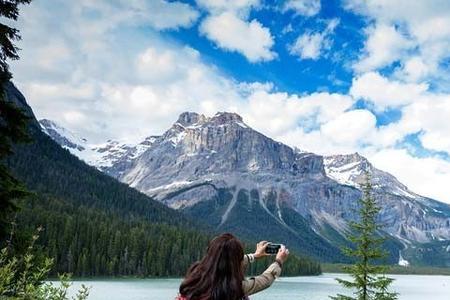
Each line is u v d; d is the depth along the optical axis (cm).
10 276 606
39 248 840
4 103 1156
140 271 13000
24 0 1149
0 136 1167
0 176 1103
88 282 10638
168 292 8650
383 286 2152
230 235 339
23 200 1109
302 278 17438
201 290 320
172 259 13875
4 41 1141
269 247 380
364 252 2194
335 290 10944
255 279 351
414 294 12188
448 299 10612
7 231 1005
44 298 636
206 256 332
